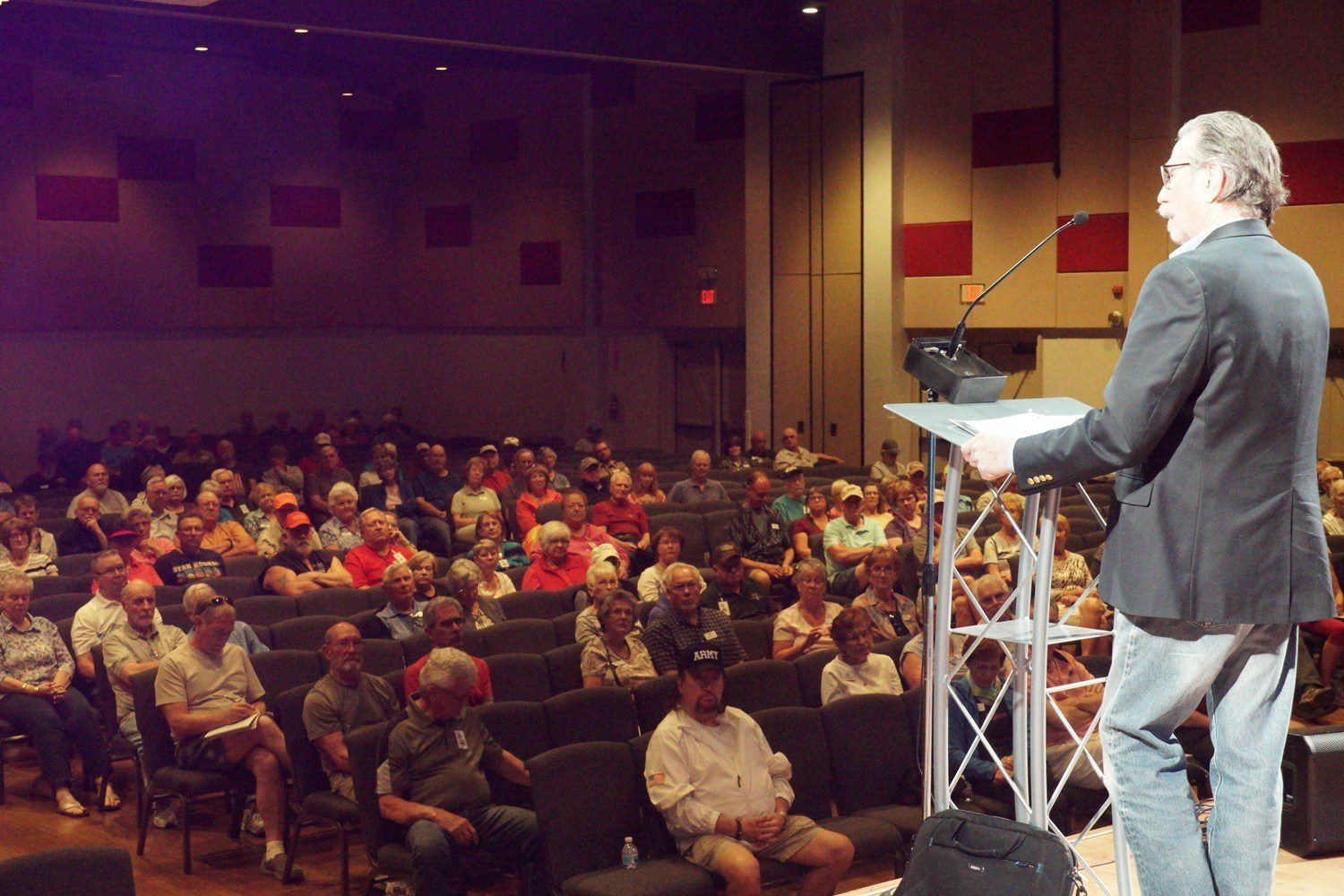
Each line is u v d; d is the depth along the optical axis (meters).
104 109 18.84
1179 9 12.66
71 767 6.88
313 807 5.41
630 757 4.97
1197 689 1.91
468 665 5.02
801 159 15.71
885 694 5.64
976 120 14.30
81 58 18.17
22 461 18.25
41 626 6.71
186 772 5.71
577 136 19.38
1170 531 1.83
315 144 21.11
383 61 18.48
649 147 18.48
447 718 5.05
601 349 19.56
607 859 4.83
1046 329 13.98
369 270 21.84
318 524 12.31
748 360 16.45
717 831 4.75
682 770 4.84
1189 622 1.88
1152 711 1.94
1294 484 1.80
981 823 2.27
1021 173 13.96
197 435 15.56
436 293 21.59
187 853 5.63
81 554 9.34
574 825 4.77
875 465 12.72
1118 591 1.90
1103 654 6.55
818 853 4.84
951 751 5.24
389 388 22.27
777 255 16.03
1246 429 1.78
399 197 22.00
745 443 18.00
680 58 13.82
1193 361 1.76
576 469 14.12
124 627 6.45
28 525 9.11
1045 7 13.65
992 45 14.09
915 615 7.43
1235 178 1.86
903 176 14.94
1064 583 7.66
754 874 4.63
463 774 4.99
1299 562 1.80
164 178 19.50
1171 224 1.97
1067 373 13.85
